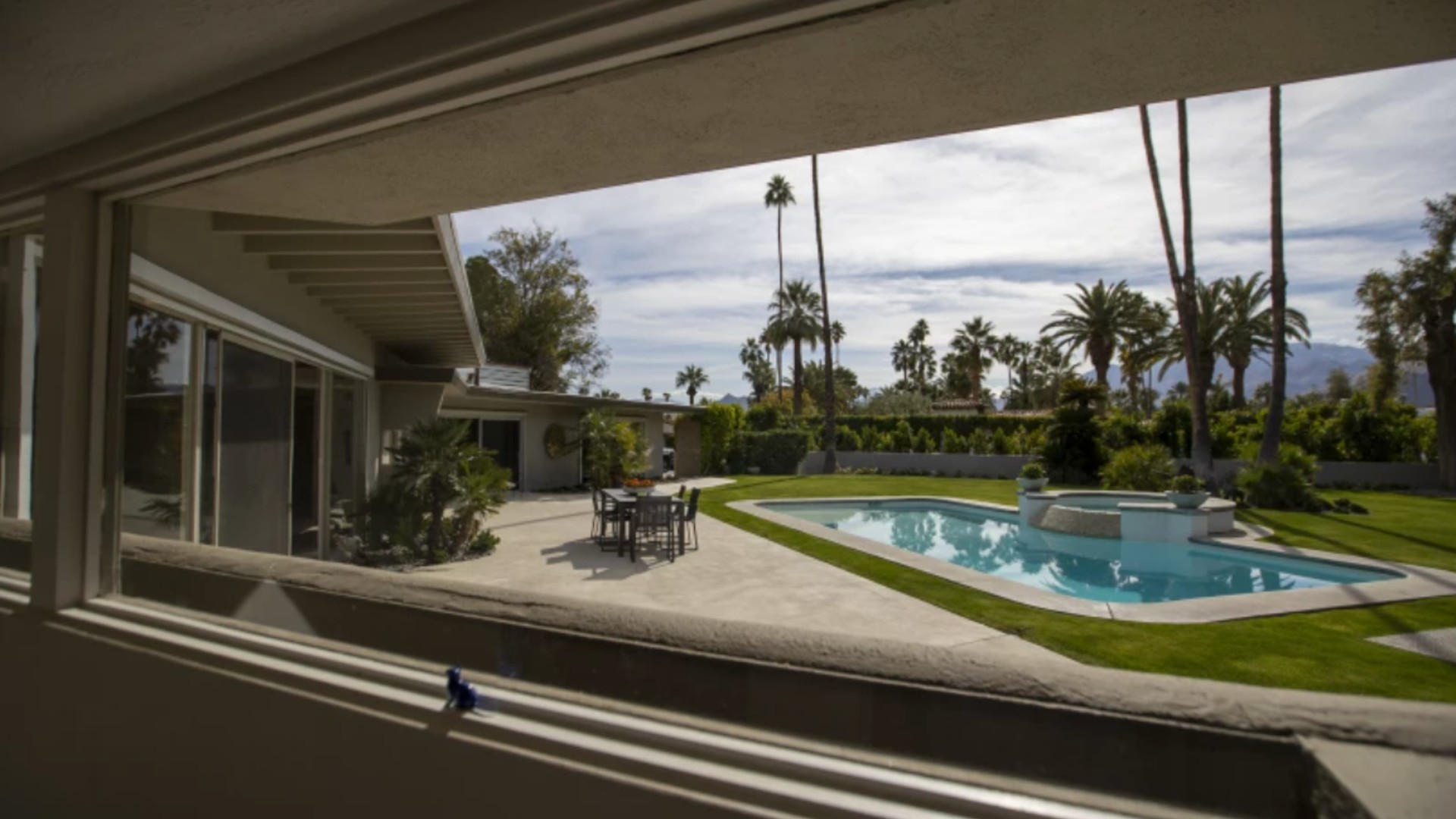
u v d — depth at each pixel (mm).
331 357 7355
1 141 1933
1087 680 934
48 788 1949
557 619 1393
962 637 3184
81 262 2016
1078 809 835
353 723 1346
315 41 1411
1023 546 8648
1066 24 1000
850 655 1098
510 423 16953
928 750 975
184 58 1484
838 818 910
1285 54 1041
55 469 1978
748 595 4559
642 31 1152
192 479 4125
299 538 6656
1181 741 821
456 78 1340
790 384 57656
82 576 2021
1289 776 757
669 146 1616
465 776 1193
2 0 1252
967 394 51094
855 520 11555
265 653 1580
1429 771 674
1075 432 17922
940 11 993
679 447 21922
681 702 1186
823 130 1491
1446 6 859
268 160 1751
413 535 7586
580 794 1078
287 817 1446
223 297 4379
